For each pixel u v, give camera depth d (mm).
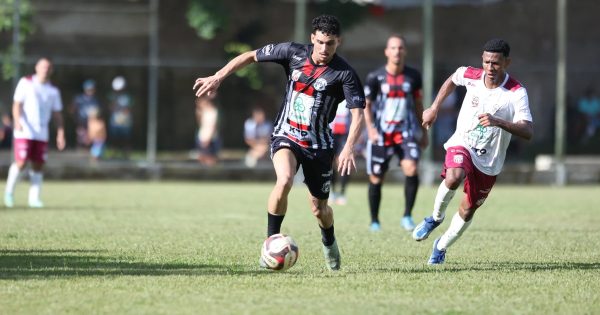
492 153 31562
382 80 45938
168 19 97750
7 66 84750
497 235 43031
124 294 25422
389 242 39500
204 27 97438
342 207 60406
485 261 33406
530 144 91312
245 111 96438
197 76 97625
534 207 60812
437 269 30953
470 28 97500
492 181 31797
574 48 96688
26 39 89375
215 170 85188
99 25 94125
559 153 85625
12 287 26203
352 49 95000
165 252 34719
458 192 74250
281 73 96938
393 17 96250
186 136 95875
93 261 31922
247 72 96375
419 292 26297
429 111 31984
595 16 96438
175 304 24188
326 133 28953
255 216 51719
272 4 100500
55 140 88750
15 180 56656
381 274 29469
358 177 86375
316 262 32375
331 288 26719
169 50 97625
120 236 40188
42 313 22953
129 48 95438
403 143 45812
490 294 26109
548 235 43094
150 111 83812
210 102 88438
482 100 31281
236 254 34312
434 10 97250
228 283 27344
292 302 24625
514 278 28938
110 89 93250
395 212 56719
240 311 23406
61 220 47500
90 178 83875
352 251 36156
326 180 29094
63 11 92000
